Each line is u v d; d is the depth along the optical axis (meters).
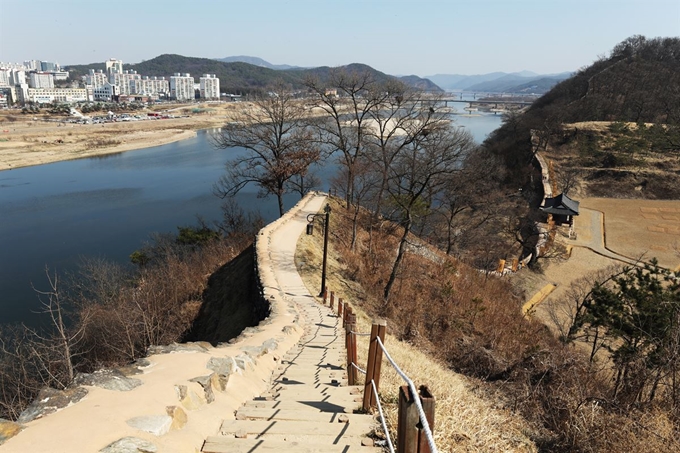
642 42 102.88
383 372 8.09
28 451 3.21
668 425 6.83
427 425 2.82
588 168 62.28
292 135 37.66
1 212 47.97
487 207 47.78
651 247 41.72
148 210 49.03
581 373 10.55
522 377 10.76
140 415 4.04
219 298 23.38
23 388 15.98
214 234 34.16
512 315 24.11
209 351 6.82
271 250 24.45
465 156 35.41
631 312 14.82
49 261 34.56
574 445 6.76
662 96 80.81
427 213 31.36
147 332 19.39
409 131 29.78
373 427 5.04
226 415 5.10
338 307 16.30
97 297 26.20
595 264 37.56
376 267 27.53
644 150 64.50
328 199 38.25
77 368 17.94
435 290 25.44
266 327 12.18
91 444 3.40
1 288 29.72
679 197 56.28
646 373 9.38
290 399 6.12
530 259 37.81
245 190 57.78
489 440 6.21
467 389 9.83
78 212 48.19
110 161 80.75
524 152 69.69
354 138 34.94
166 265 28.78
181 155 86.44
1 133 108.06
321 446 4.31
